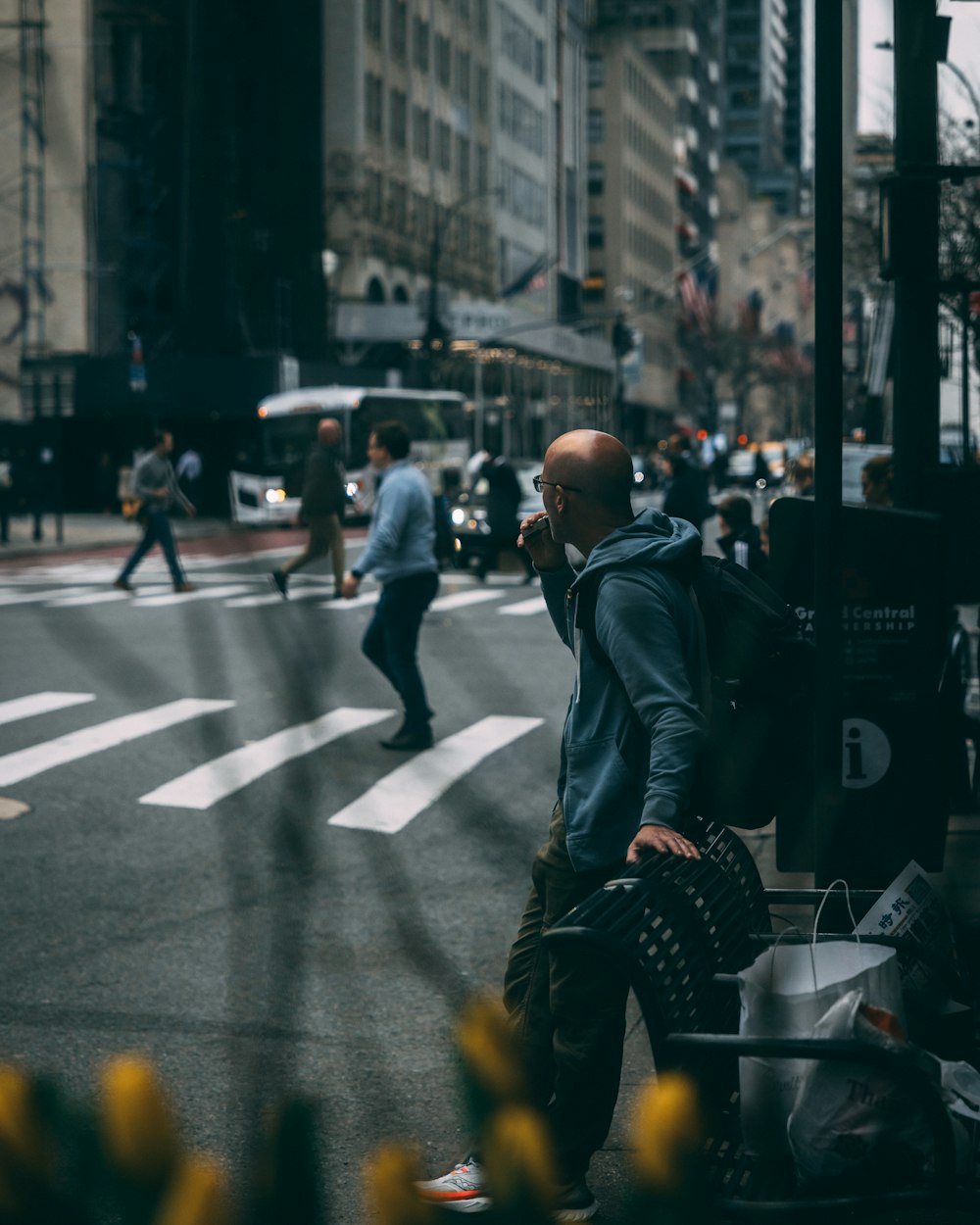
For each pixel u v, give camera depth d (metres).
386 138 68.81
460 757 10.21
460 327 68.06
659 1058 2.71
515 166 92.12
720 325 124.62
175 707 12.19
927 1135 2.76
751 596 3.53
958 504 5.80
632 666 3.37
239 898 6.69
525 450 83.50
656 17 146.75
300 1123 1.56
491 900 6.69
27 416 50.97
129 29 51.47
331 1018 5.11
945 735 7.51
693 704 3.37
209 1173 1.49
